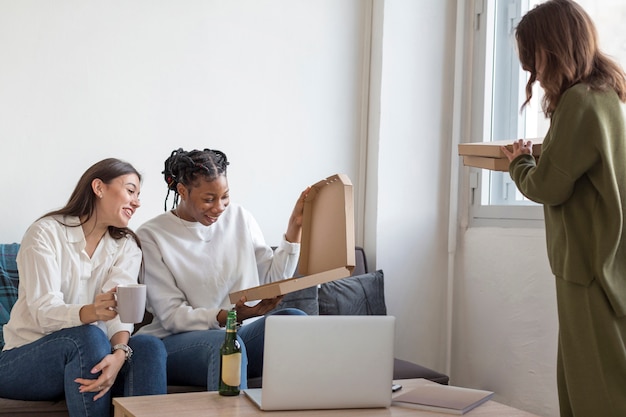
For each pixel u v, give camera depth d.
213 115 3.21
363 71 3.59
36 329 2.12
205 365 2.17
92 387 1.96
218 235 2.50
